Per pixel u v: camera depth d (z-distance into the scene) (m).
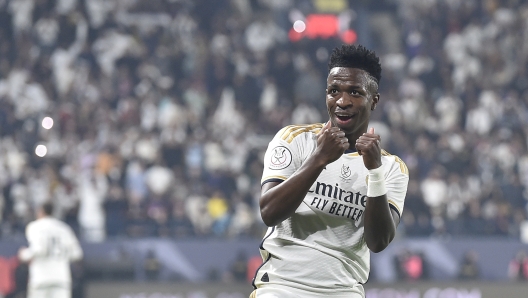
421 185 23.09
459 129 26.36
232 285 19.28
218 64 28.39
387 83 29.17
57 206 20.47
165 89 26.25
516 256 20.67
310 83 28.08
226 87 28.06
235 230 20.55
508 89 29.72
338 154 5.49
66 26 27.98
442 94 29.17
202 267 19.53
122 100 25.77
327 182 5.91
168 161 22.56
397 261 20.22
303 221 5.94
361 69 5.80
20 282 18.55
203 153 23.22
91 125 24.08
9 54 27.33
